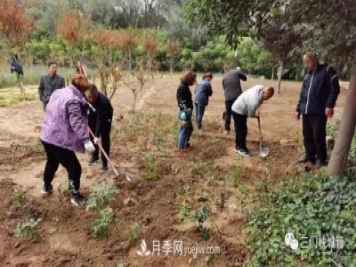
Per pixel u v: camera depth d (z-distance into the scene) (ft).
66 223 15.38
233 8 15.37
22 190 18.07
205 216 14.62
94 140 17.98
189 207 16.21
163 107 40.96
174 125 29.91
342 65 14.73
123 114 35.99
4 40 67.05
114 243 14.24
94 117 19.12
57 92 15.96
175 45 87.35
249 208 16.44
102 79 36.47
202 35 102.12
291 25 14.78
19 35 61.72
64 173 20.16
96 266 13.03
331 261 12.45
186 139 24.07
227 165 21.66
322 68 19.54
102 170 20.26
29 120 33.22
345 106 17.43
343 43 13.17
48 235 14.64
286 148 24.76
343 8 12.45
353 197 15.56
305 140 21.07
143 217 15.87
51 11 110.22
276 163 21.93
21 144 25.31
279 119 34.42
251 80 71.67
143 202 17.08
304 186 17.57
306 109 20.07
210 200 17.46
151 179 19.39
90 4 122.01
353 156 20.70
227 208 16.80
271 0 13.56
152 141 26.30
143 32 86.48
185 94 23.18
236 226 15.35
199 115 28.96
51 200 17.06
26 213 15.98
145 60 72.38
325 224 13.79
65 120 15.43
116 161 22.06
